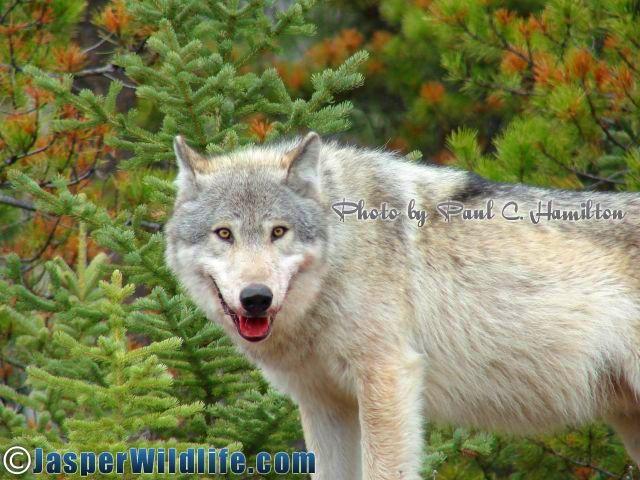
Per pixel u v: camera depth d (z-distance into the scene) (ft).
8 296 39.68
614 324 33.45
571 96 48.96
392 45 71.51
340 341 31.99
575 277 33.65
